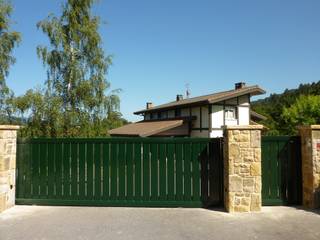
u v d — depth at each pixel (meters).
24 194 8.26
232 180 7.42
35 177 8.26
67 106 17.09
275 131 29.28
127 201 8.09
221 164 8.05
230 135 7.45
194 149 8.07
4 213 7.43
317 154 7.53
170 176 8.08
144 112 31.56
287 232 6.03
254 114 26.03
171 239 5.70
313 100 28.80
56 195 8.22
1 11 17.69
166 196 8.06
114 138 8.19
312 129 7.53
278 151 8.09
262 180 8.02
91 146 8.23
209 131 22.30
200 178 8.03
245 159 7.42
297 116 28.31
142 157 8.15
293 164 8.09
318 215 7.10
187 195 8.03
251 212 7.38
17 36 18.03
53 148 8.27
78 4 17.78
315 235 5.86
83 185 8.20
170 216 7.18
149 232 6.08
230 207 7.40
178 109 26.16
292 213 7.28
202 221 6.77
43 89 17.03
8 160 7.81
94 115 17.30
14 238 5.75
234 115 23.20
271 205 7.98
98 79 17.61
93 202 8.12
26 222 6.73
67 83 17.30
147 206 8.05
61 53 17.30
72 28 17.36
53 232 6.08
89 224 6.59
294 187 8.04
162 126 22.83
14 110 16.17
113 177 8.16
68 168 8.23
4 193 7.64
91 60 17.72
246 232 6.04
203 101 22.14
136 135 22.78
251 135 7.46
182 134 23.59
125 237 5.80
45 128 16.06
